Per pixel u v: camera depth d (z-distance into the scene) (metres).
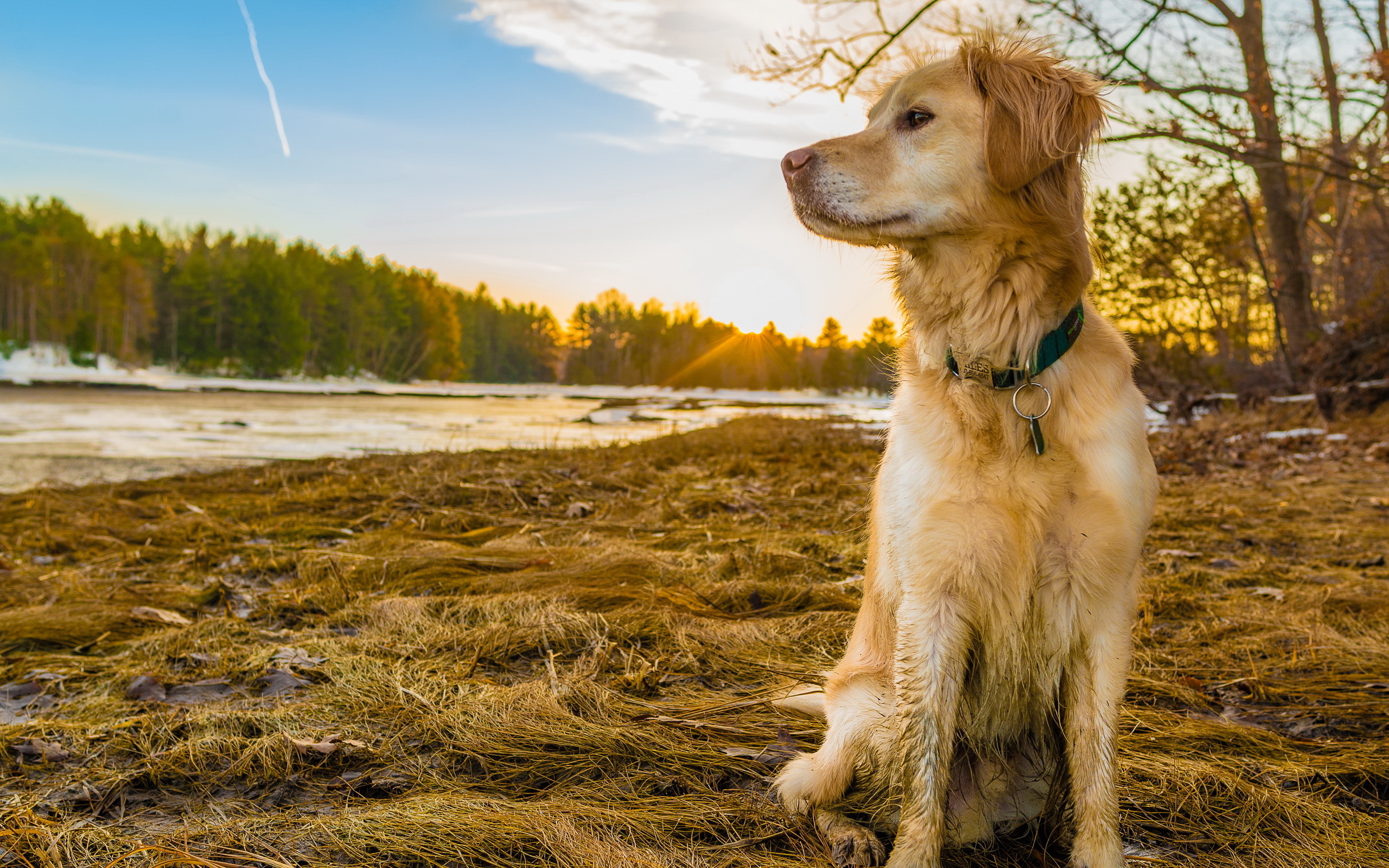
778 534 2.11
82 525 2.13
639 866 0.77
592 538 2.08
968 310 0.87
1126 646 0.81
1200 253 5.36
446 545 1.95
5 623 1.33
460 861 0.78
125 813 0.86
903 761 0.81
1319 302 7.03
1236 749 1.00
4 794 0.88
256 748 0.96
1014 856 0.85
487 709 1.06
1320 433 4.41
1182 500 2.66
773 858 0.81
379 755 0.97
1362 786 0.93
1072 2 3.67
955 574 0.82
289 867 0.76
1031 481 0.81
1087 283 0.85
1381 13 4.72
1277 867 0.80
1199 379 5.85
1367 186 3.93
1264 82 4.21
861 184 0.91
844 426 6.84
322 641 1.29
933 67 0.92
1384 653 1.25
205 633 1.32
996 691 0.86
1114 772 0.80
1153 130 3.81
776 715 1.09
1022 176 0.84
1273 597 1.56
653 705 1.11
